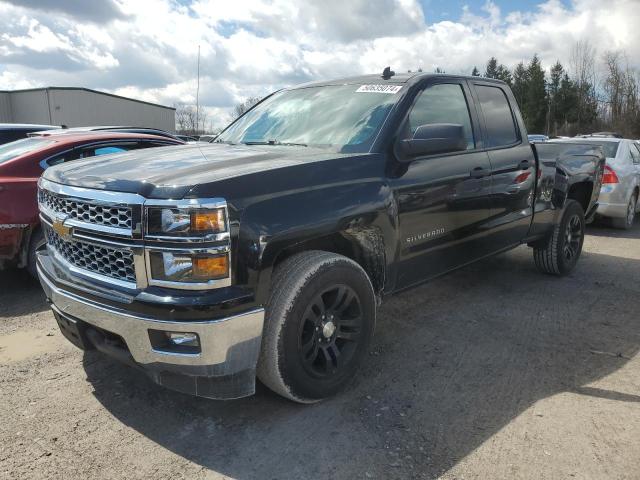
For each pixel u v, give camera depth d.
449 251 3.99
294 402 3.10
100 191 2.67
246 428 2.87
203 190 2.48
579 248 6.03
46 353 3.80
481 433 2.82
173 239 2.46
